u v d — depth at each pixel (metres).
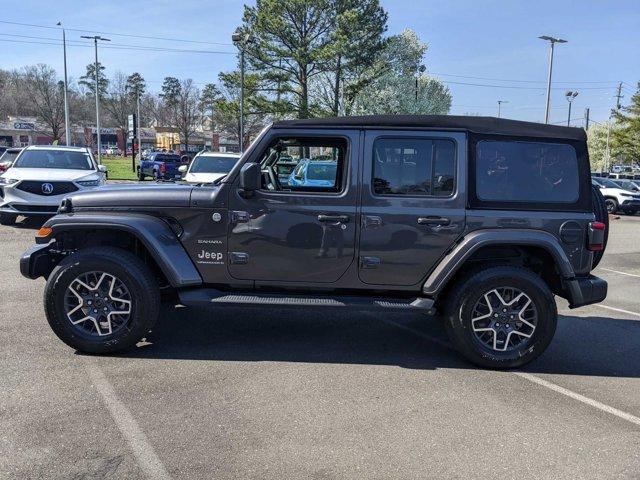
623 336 6.00
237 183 4.75
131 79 85.62
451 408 3.99
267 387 4.27
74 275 4.63
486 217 4.70
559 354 5.32
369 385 4.38
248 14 35.91
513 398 4.21
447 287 5.00
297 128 4.78
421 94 52.66
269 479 3.04
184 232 4.80
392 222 4.71
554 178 4.80
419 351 5.25
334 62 35.78
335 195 4.74
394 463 3.23
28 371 4.40
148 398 3.99
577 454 3.40
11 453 3.21
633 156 45.62
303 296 4.89
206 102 74.12
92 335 4.73
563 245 4.76
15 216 12.52
